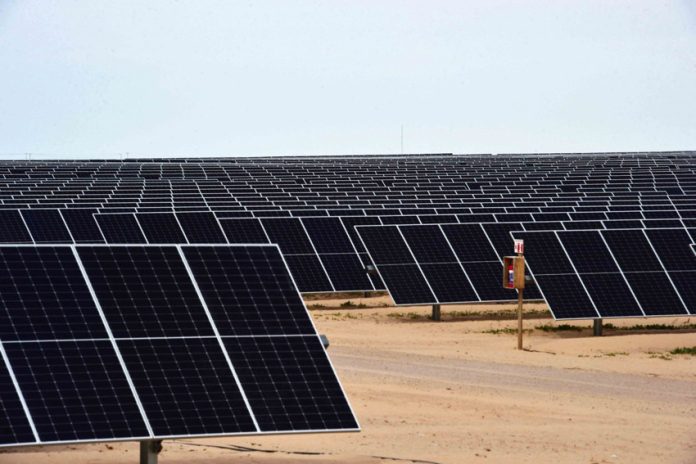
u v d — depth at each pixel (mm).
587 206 93875
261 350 28562
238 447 33562
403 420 38281
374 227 68375
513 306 76250
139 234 73500
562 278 61250
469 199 107438
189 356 27750
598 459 33250
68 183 120500
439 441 35250
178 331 28219
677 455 34000
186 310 28750
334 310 73500
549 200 107125
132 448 33344
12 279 27891
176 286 29234
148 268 29406
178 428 26234
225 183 125188
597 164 176625
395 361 51469
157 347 27688
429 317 69938
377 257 66875
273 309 29641
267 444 34250
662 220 75812
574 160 195500
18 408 25359
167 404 26609
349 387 43875
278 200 101188
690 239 65438
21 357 26344
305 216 79750
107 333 27531
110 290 28484
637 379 48375
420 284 66062
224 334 28578
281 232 73438
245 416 27016
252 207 89000
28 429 25062
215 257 30359
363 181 133000
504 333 63000
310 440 34938
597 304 60469
